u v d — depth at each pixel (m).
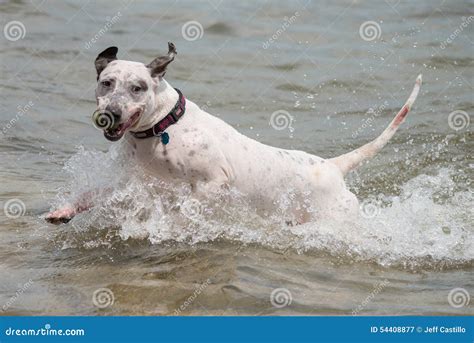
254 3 18.95
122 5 18.81
